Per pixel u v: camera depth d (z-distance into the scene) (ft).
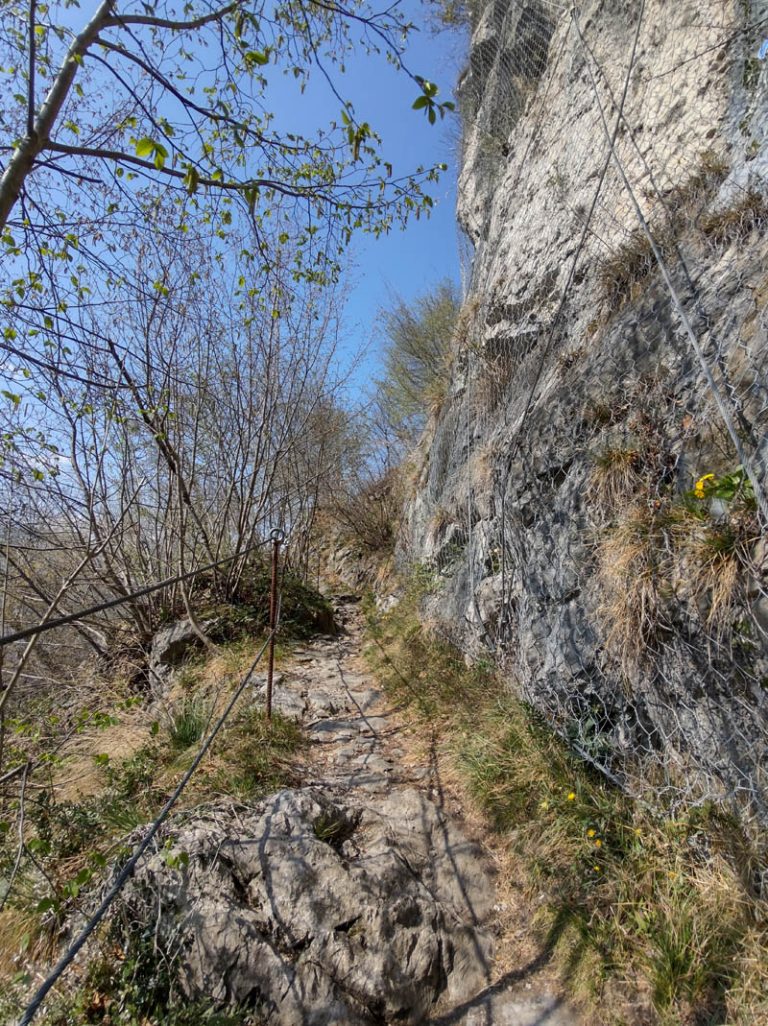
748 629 6.63
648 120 13.79
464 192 27.76
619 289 12.37
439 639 17.29
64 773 12.66
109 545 20.58
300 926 7.59
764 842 6.43
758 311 7.80
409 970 7.23
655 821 7.75
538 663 10.89
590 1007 6.46
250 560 25.54
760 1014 5.49
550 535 11.12
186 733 12.87
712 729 7.12
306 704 15.40
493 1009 6.81
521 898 8.15
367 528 37.78
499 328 18.65
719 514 7.25
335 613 29.55
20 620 19.15
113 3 7.42
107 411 15.20
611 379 10.69
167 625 22.00
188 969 7.28
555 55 19.39
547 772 9.43
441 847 9.17
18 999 7.26
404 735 13.21
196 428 22.38
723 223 9.72
